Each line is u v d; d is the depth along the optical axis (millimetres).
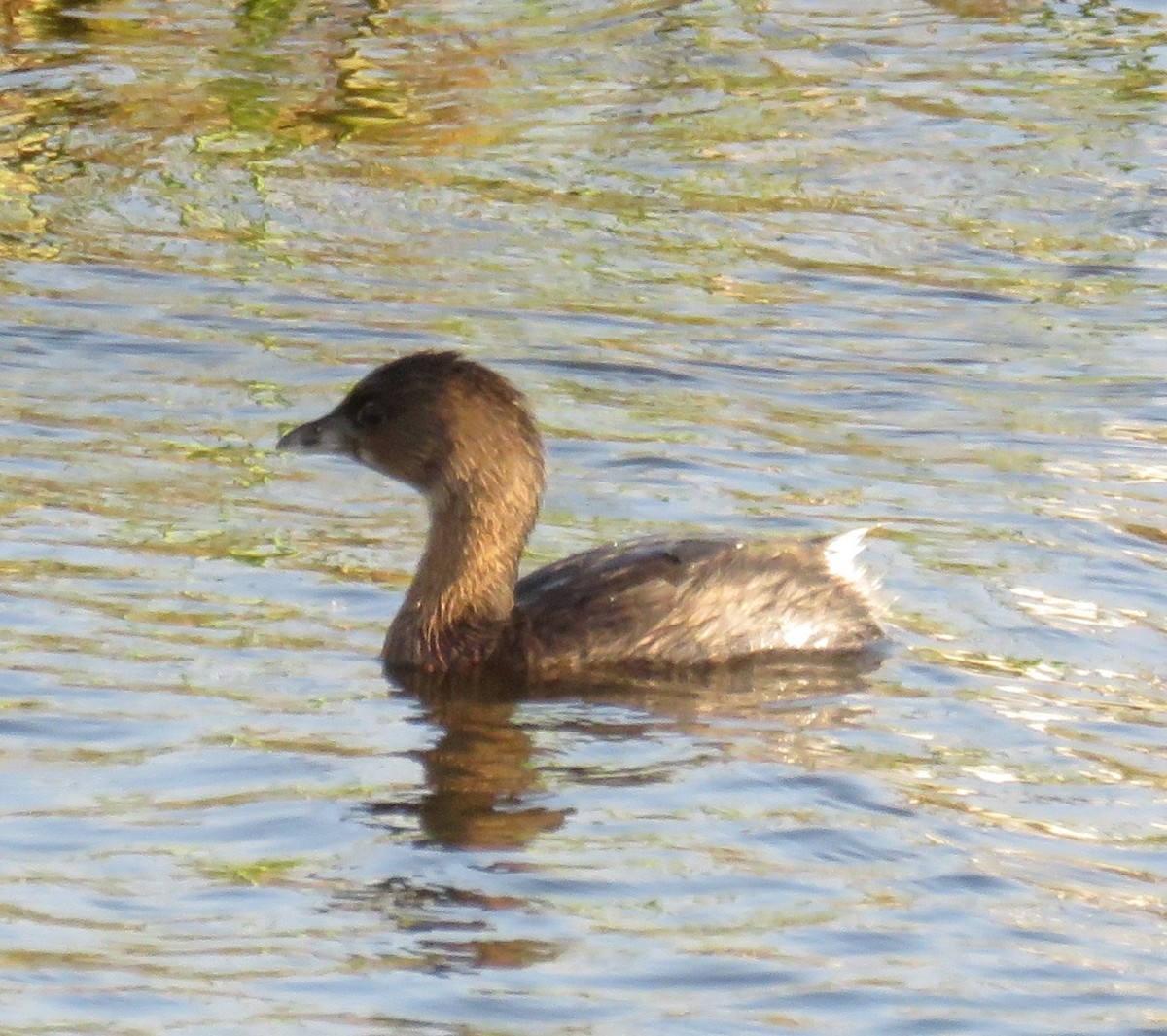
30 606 13352
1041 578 14422
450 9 26766
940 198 22406
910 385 18219
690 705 12734
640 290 20062
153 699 12227
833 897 10219
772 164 23000
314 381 17781
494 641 13320
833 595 13789
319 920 9859
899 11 27531
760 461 16469
